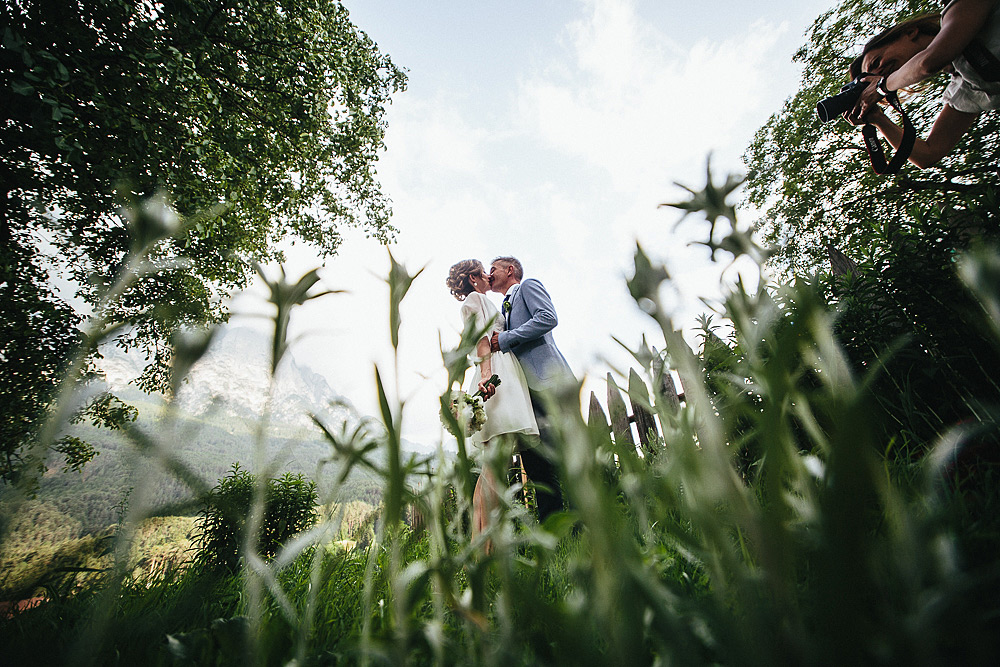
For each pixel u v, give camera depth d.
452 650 0.50
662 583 0.55
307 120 10.08
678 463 0.40
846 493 0.28
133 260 0.52
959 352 1.54
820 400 0.34
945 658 0.37
